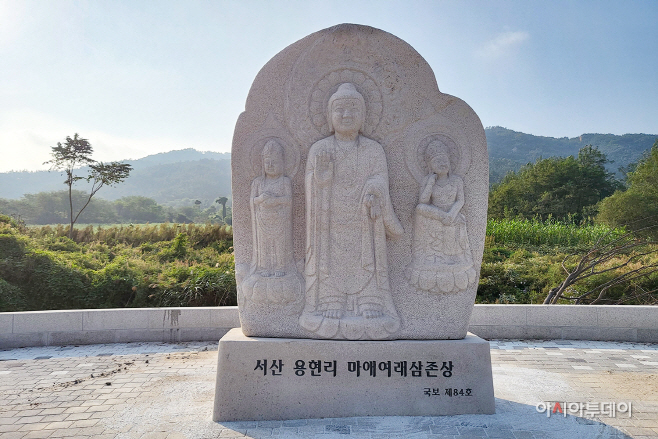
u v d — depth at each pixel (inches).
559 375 206.4
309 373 159.0
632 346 259.1
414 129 173.6
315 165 165.3
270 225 166.7
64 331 261.6
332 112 166.9
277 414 156.9
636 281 394.6
